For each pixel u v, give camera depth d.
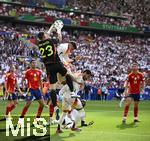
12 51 68.94
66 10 93.12
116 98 68.75
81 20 93.75
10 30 78.31
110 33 99.06
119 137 18.84
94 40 90.44
